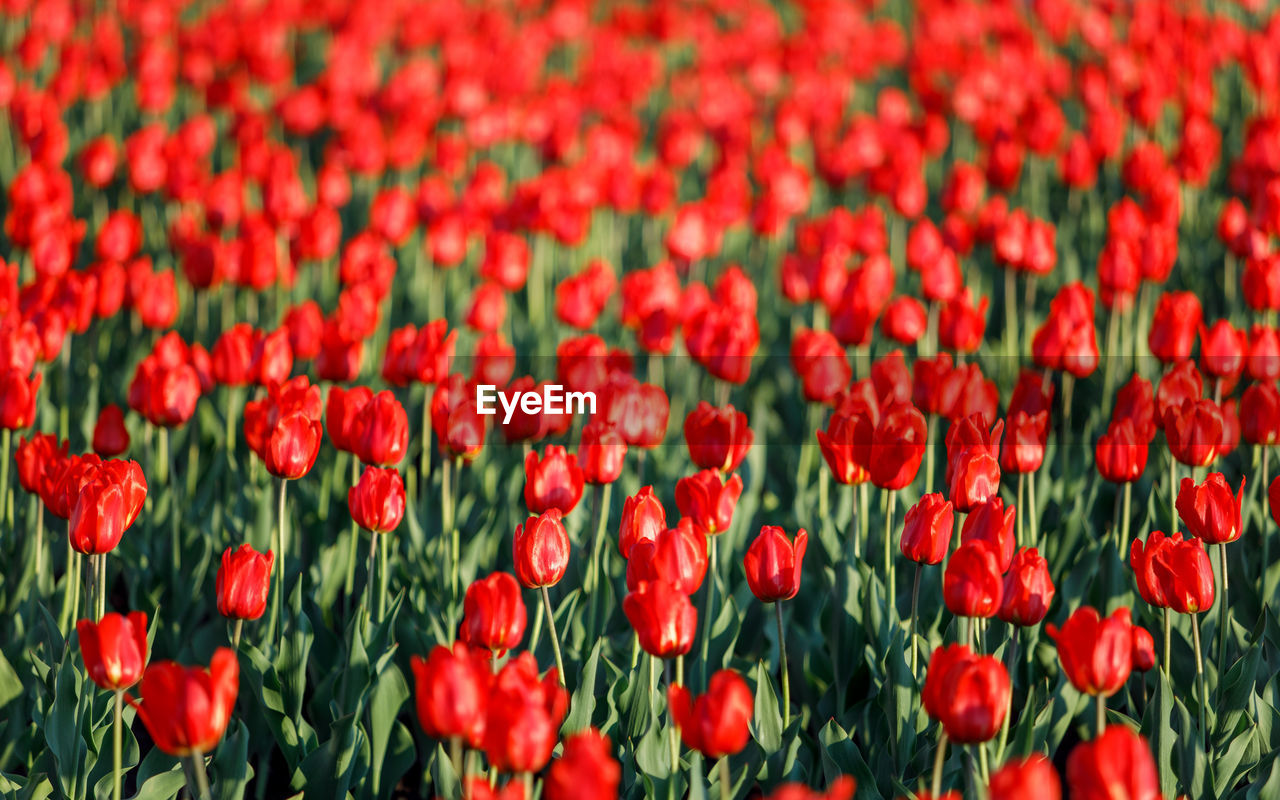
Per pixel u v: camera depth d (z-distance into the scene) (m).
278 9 10.33
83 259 6.89
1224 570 2.98
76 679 3.04
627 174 6.62
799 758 3.25
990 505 2.63
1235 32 8.72
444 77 9.30
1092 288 6.29
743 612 3.53
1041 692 3.26
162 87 8.20
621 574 3.84
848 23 10.50
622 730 3.08
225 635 3.64
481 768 2.92
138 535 4.02
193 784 2.82
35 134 6.98
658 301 5.05
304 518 4.15
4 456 3.78
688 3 12.47
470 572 3.81
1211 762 2.93
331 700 3.30
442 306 6.23
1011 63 8.67
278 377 3.95
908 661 3.20
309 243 5.52
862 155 7.43
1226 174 7.71
